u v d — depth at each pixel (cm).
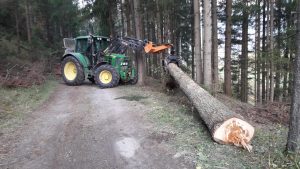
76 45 1283
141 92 1009
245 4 1439
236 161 434
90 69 1236
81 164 452
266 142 523
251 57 1775
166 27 1745
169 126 603
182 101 812
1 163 457
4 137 566
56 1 2659
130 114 711
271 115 762
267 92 1567
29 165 452
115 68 1149
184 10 2028
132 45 1129
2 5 1864
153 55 1958
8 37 1869
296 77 415
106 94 991
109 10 1802
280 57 1302
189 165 429
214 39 1204
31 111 768
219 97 942
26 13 2120
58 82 1341
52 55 2345
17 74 1181
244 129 490
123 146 516
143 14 1694
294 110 421
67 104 863
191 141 515
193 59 2097
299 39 404
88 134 581
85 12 1859
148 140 535
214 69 1206
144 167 434
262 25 1803
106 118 688
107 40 1270
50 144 535
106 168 437
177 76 876
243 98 1880
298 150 419
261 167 413
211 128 507
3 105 784
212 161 435
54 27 3194
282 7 1717
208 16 970
